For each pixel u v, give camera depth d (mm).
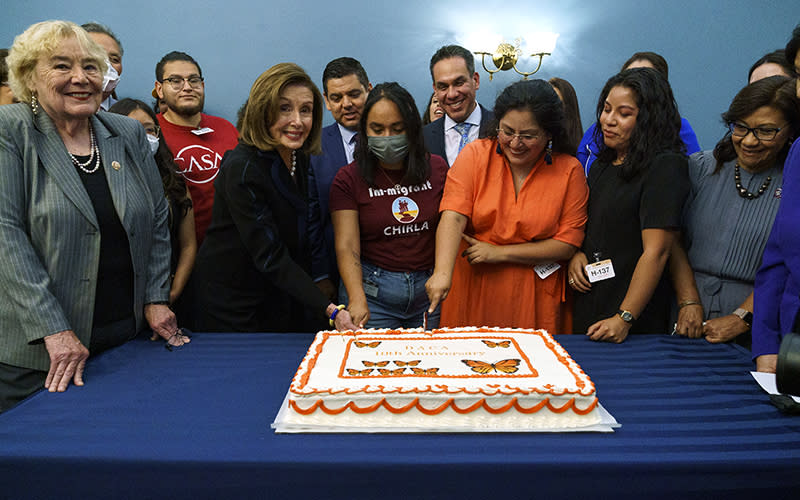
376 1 5027
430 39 5102
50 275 1456
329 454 1002
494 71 5086
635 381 1393
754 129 1567
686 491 983
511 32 5117
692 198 1839
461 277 2016
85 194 1488
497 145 1907
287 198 1802
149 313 1675
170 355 1575
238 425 1134
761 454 1010
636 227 1799
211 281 1882
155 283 1706
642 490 981
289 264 1728
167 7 4875
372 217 1940
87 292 1516
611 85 1825
